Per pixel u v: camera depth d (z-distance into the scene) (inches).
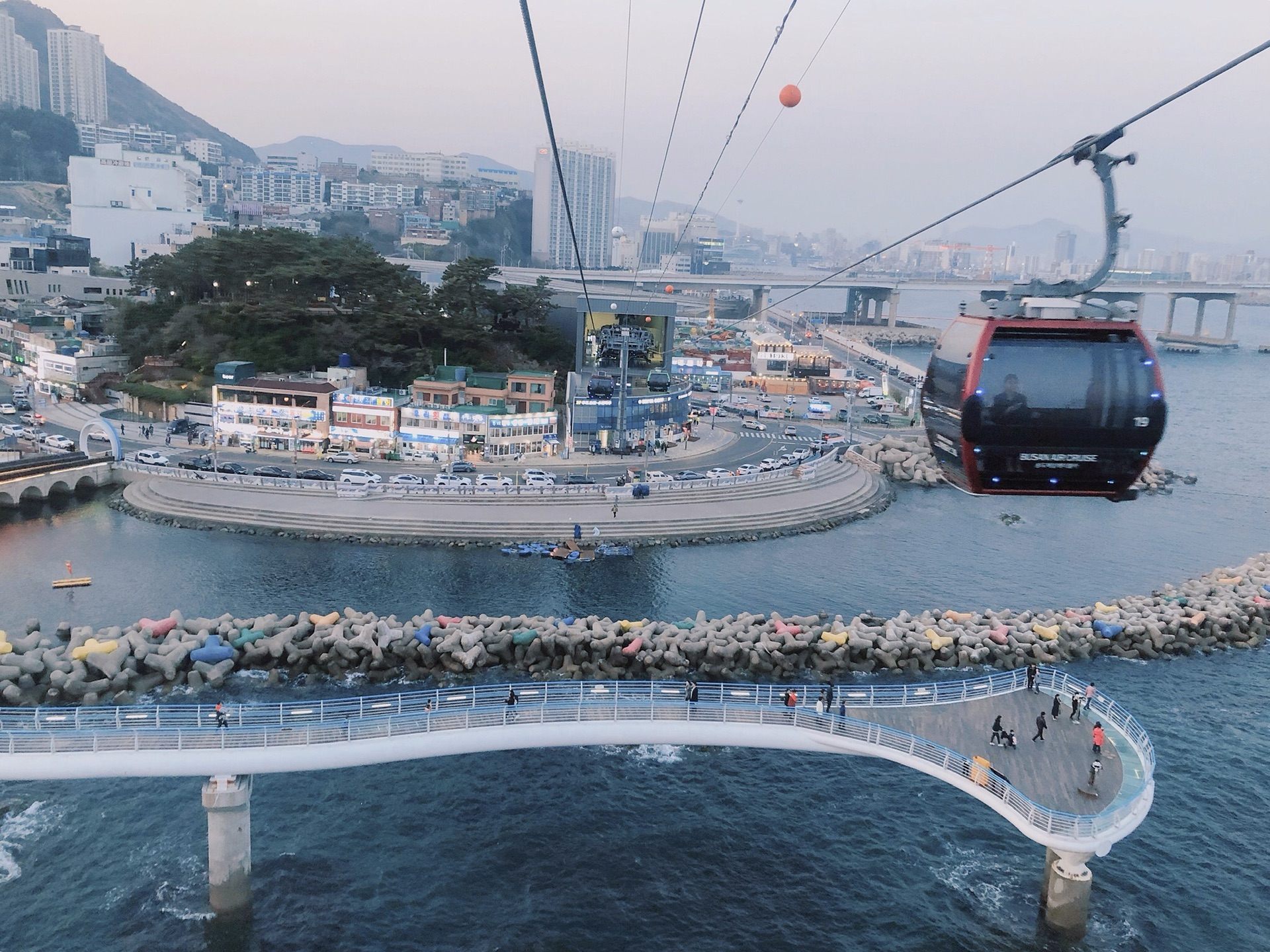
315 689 2908.5
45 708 2001.7
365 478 4820.4
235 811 1921.8
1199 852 2242.9
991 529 5049.2
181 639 2974.9
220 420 5821.9
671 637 3203.7
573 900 2010.3
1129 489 1100.5
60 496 4835.1
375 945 1866.4
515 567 4028.1
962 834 2288.4
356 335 7135.8
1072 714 2230.6
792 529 4758.9
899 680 3157.0
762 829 2285.9
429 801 2345.0
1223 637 3563.0
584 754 2591.0
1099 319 1063.6
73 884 2011.6
